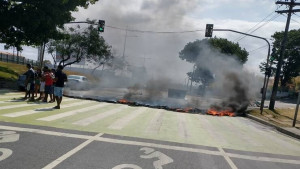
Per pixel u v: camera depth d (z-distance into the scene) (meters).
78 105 13.88
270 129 13.21
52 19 21.00
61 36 23.28
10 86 18.59
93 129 8.04
